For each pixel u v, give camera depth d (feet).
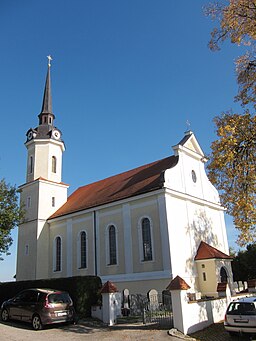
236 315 46.70
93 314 62.44
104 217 94.38
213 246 94.48
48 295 55.83
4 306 62.85
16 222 93.97
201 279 83.10
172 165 90.48
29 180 122.72
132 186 93.04
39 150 124.06
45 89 137.28
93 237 96.17
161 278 75.97
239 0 53.21
